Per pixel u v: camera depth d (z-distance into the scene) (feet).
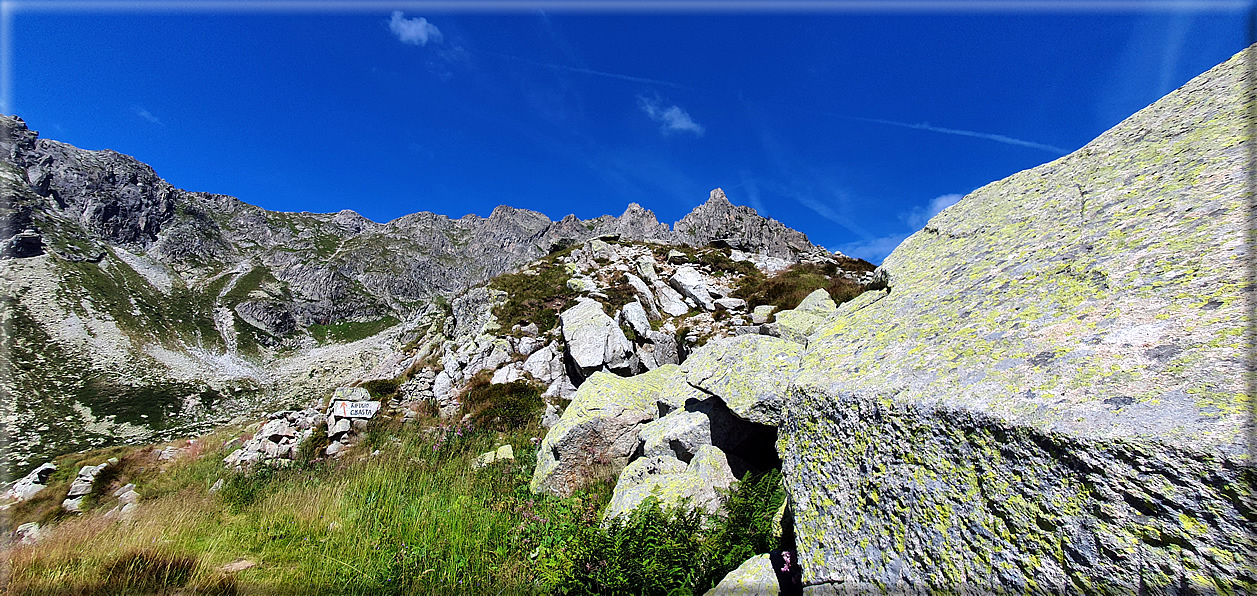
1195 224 12.59
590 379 39.75
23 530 43.80
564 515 24.18
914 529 11.23
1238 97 15.67
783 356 26.17
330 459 46.78
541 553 20.44
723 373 27.71
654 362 61.57
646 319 73.87
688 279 88.48
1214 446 7.86
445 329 91.45
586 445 33.37
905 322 16.98
